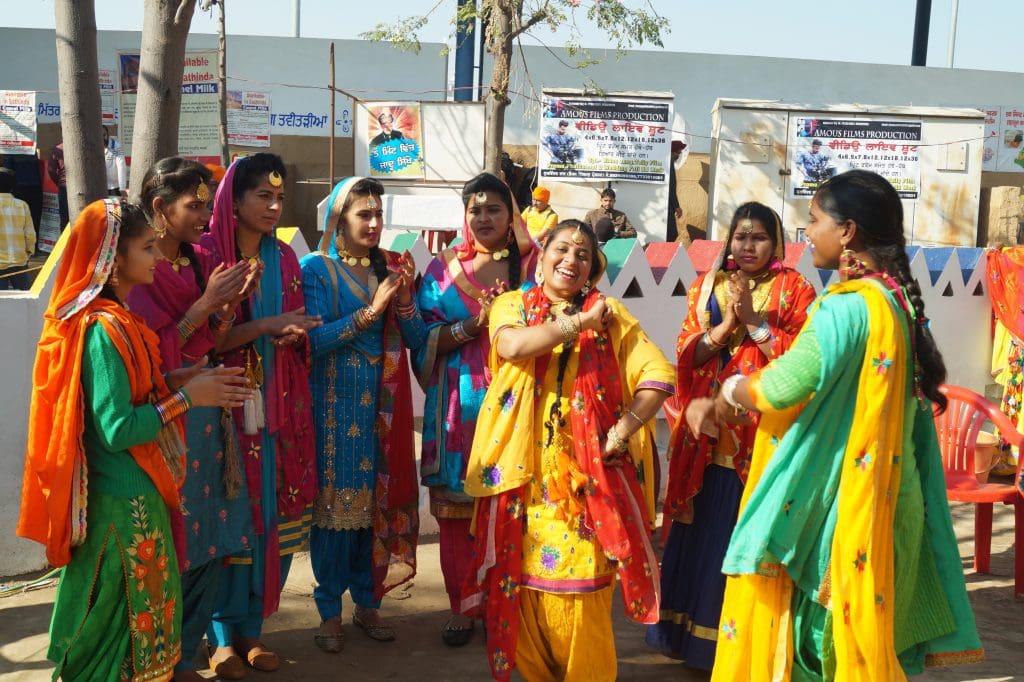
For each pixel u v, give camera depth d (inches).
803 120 502.6
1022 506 187.0
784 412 115.6
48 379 114.9
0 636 157.8
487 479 138.6
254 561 148.3
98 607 118.1
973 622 120.6
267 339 148.4
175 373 122.9
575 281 138.1
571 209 488.1
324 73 515.8
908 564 116.2
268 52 512.4
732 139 501.0
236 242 146.3
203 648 160.1
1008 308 266.8
